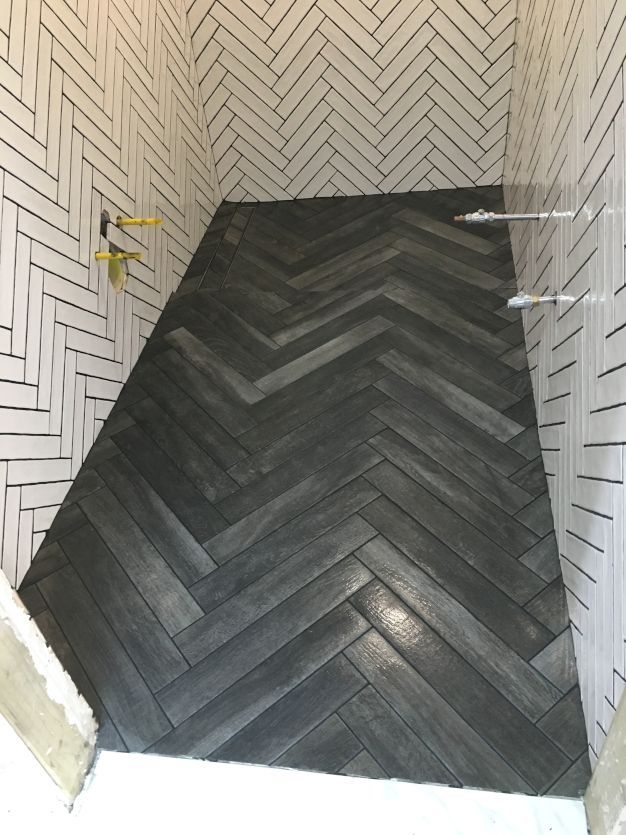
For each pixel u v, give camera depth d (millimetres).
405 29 2582
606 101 1203
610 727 1111
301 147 2953
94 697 1479
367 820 1258
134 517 1808
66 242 1812
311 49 2686
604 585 1209
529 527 1679
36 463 1701
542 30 1918
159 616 1604
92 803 1321
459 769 1310
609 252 1177
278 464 1902
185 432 2020
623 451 1091
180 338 2355
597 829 1158
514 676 1426
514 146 2553
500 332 2203
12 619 1224
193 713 1439
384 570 1628
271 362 2215
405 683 1434
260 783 1326
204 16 2670
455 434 1915
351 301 2404
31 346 1662
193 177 2803
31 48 1636
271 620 1568
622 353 1099
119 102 2105
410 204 2936
